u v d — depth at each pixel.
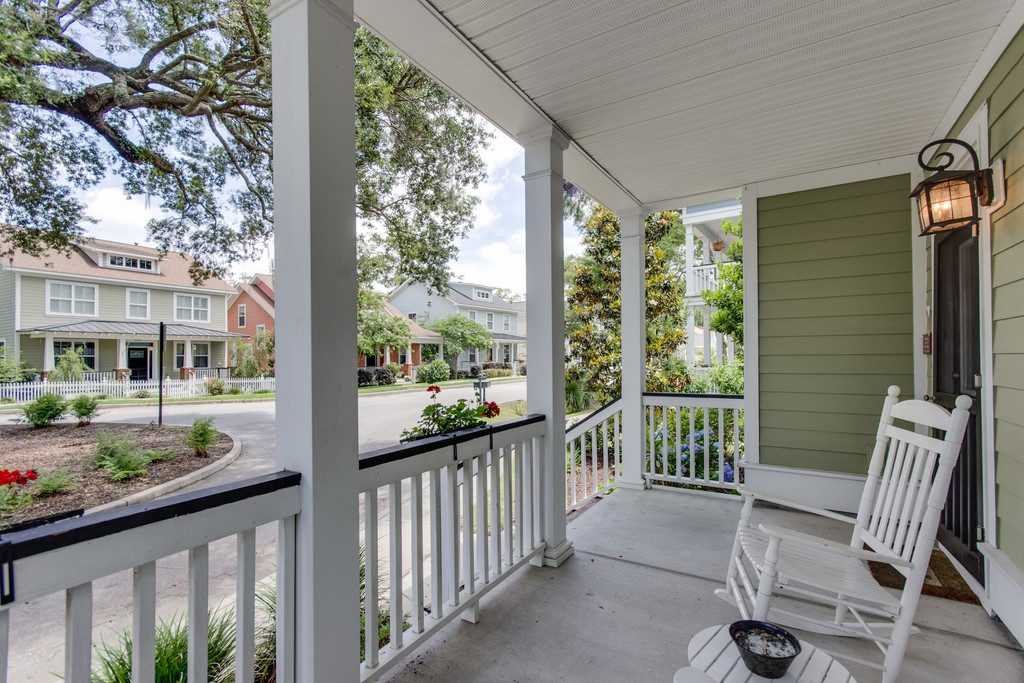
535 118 2.56
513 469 2.65
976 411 2.28
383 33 1.90
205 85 5.30
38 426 8.31
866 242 3.32
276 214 1.35
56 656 2.13
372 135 6.02
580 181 3.53
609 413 4.27
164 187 6.24
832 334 3.42
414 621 1.74
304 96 1.30
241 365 17.55
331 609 1.33
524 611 2.12
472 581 2.01
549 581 2.39
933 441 1.68
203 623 1.10
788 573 1.68
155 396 13.82
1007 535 1.98
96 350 15.62
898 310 3.24
